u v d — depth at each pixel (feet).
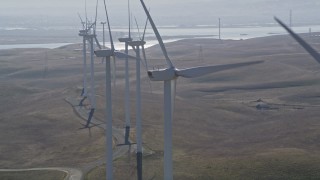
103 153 332.60
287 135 360.48
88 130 394.73
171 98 200.54
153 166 296.30
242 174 261.65
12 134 396.37
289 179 250.37
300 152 293.64
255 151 310.65
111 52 269.64
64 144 362.12
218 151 322.14
